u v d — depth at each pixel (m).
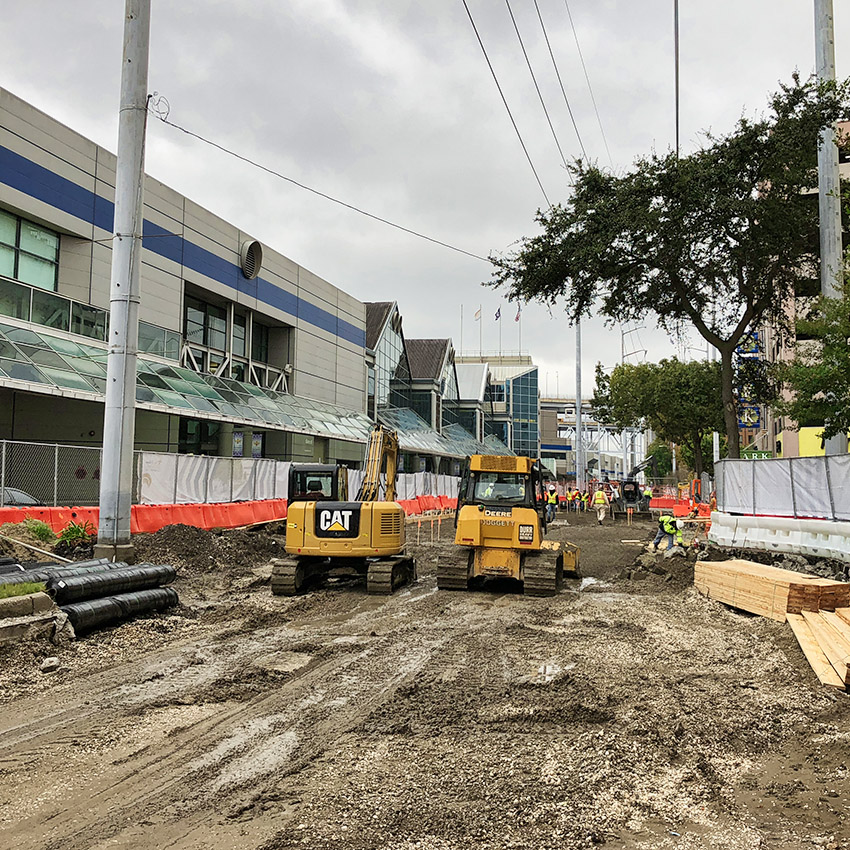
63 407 24.88
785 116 18.05
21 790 5.30
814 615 10.11
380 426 17.09
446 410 73.75
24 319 22.36
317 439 41.31
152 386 25.84
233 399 31.17
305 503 14.65
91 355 23.61
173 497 21.94
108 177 25.77
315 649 9.63
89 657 9.05
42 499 19.55
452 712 7.00
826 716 6.95
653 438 120.94
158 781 5.45
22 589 9.76
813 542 14.13
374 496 15.73
